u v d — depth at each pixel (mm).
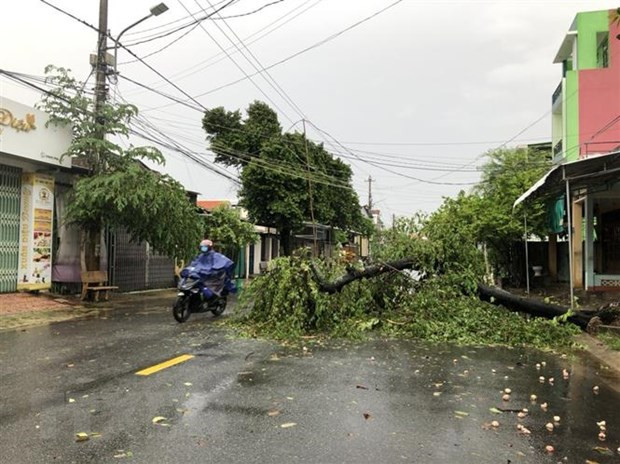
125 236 18281
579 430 4648
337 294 10414
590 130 21859
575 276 19141
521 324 9352
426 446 4211
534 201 17109
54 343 8352
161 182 14508
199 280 11211
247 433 4426
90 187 13516
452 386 6055
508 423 4805
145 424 4602
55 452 3994
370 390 5805
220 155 29562
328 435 4410
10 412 4898
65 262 15922
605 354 7953
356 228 38094
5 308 12078
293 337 9180
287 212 28078
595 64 23078
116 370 6543
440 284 10586
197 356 7461
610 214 19125
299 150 29922
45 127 14148
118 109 14711
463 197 21672
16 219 14242
